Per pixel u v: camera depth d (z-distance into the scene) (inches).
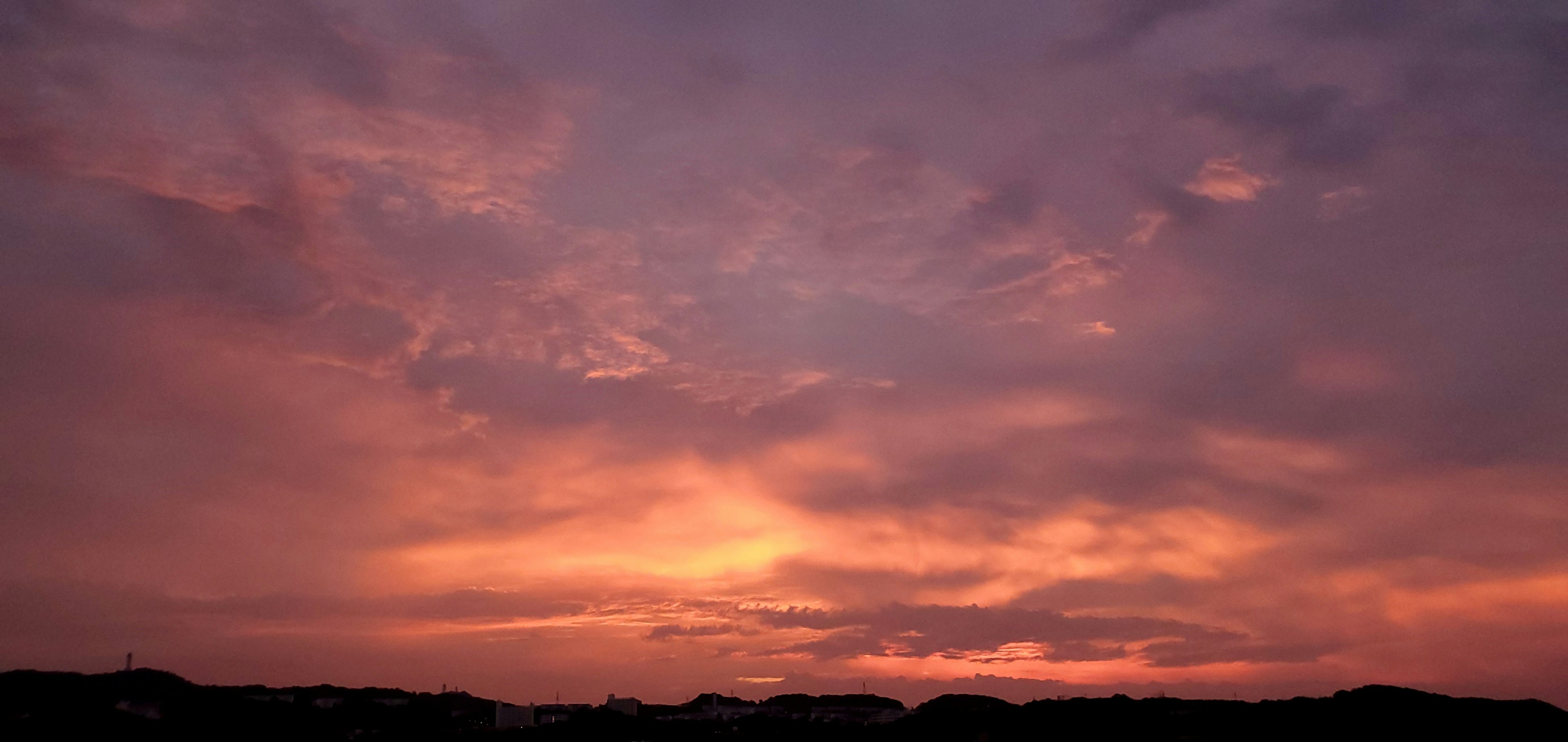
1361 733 5915.4
